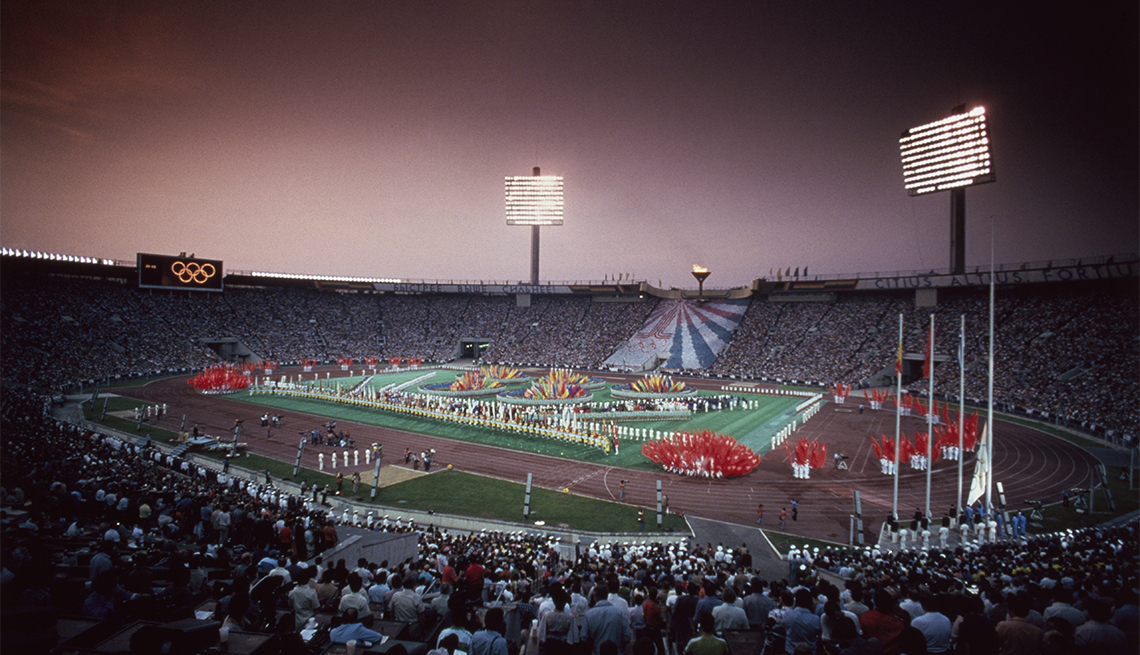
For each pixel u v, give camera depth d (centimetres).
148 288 10194
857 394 8644
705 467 4434
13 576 922
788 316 11581
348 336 12962
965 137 7875
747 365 10656
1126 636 859
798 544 3123
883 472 4600
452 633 850
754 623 1141
